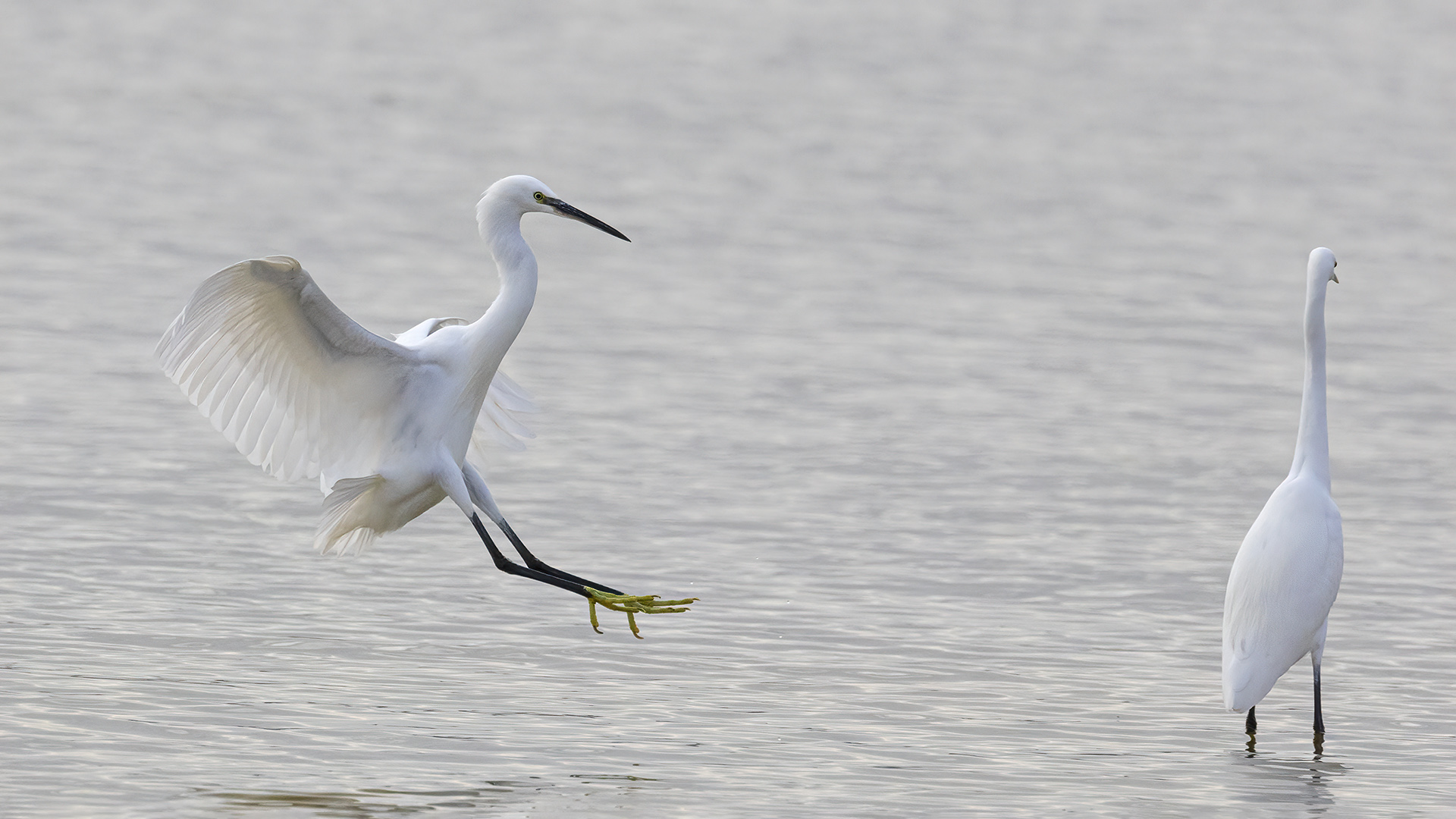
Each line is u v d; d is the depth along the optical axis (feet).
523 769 29.17
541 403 59.93
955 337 73.46
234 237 88.84
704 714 32.48
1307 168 123.44
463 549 43.70
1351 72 165.68
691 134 128.77
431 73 151.43
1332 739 32.07
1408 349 73.31
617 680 34.32
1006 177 117.19
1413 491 51.78
